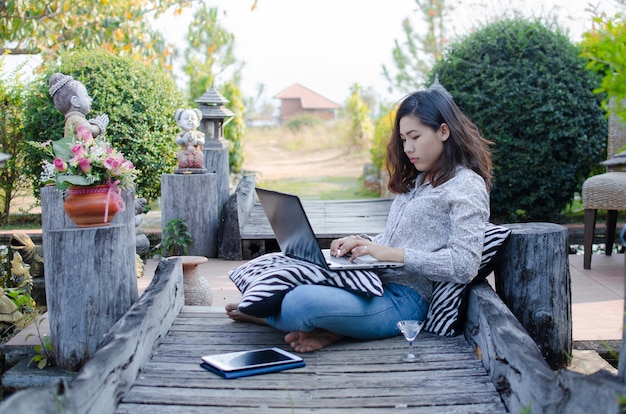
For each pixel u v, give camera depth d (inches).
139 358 119.0
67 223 164.2
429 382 114.7
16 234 205.9
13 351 147.6
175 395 110.0
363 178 567.2
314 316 125.5
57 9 383.2
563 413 87.5
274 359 122.3
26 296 181.8
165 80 333.4
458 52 328.8
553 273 135.3
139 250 245.6
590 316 167.3
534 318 135.4
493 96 313.4
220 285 210.7
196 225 251.4
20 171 350.0
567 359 137.3
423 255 128.3
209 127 275.6
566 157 314.8
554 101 307.7
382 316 131.6
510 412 104.3
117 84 312.2
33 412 82.5
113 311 137.4
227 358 122.8
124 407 105.9
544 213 325.4
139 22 416.2
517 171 313.3
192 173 254.4
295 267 130.8
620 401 74.0
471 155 134.0
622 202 206.4
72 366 137.3
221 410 104.3
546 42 316.5
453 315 134.3
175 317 152.3
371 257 134.6
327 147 987.9
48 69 317.4
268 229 259.8
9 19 354.9
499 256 135.6
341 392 110.7
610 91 85.4
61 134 308.5
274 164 831.1
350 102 846.5
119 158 143.3
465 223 128.0
